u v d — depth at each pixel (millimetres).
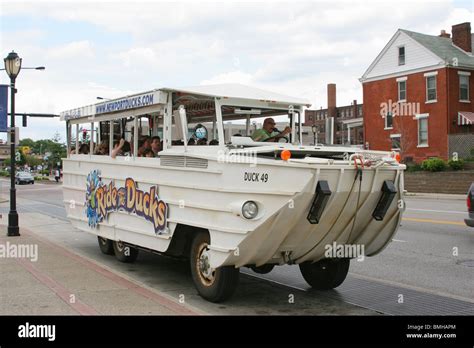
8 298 6254
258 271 6832
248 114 7273
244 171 5715
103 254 10016
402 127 37500
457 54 37094
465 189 27047
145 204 7543
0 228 13820
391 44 39000
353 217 5902
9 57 12359
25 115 20422
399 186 5996
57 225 15203
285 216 5434
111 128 8945
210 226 6082
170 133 7281
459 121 35562
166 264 9047
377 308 6348
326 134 6895
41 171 79812
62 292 6547
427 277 8055
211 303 6488
